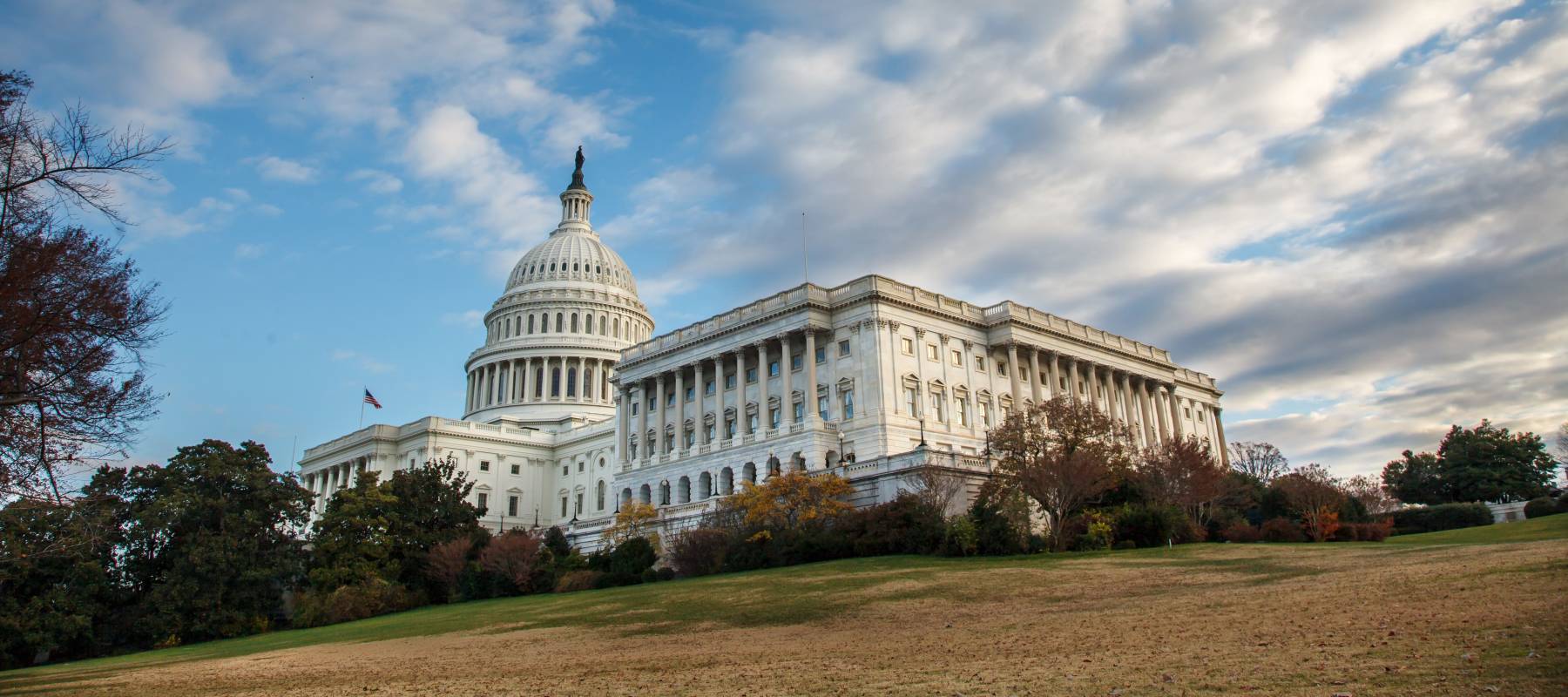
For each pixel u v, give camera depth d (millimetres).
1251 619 28859
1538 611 23891
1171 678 20047
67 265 30172
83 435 32344
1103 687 19766
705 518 80625
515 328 175000
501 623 51812
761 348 100375
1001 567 55312
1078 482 68125
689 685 24922
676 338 110812
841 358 96250
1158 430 127312
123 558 84812
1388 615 26438
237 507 86875
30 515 52938
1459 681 17297
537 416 161875
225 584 81812
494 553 82500
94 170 29641
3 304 28031
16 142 28547
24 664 76062
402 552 89312
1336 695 17078
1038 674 22062
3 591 76188
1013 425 78562
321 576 83375
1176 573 47500
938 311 100250
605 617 48781
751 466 97250
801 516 73188
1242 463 134625
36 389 30875
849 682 23219
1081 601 40188
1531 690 16156
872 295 94125
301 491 92375
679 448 107250
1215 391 151375
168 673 39438
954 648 28484
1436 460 137250
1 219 29094
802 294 97250
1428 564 39188
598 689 25328
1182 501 78750
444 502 94875
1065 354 112312
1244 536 78250
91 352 31531
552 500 149625
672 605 50750
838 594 48125
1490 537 66312
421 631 53500
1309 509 82250
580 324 174250
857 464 80562
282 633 72500
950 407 98125
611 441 140375
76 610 77562
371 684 30156
